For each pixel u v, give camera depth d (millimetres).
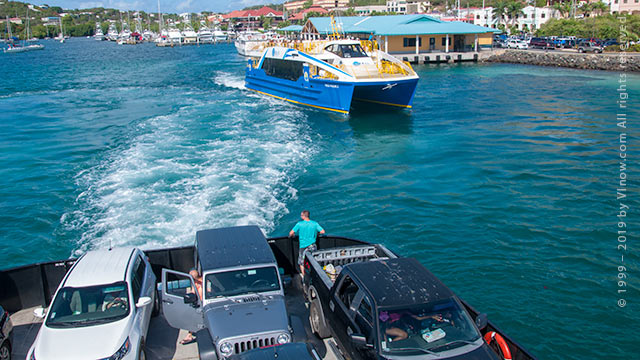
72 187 18594
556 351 9766
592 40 68250
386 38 73688
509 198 17703
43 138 27266
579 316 10828
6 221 15586
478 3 174375
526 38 83938
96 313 7492
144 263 9125
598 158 22422
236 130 28297
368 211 16484
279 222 15234
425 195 18016
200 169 20266
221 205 16234
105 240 13812
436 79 54375
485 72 60156
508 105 36812
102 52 135500
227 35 190375
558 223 15539
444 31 74000
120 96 43906
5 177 20172
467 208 16781
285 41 44281
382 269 7605
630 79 49875
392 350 6355
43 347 6934
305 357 6438
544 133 27516
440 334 6523
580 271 12672
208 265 8320
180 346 8367
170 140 25578
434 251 13820
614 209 16562
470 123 30828
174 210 15781
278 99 41250
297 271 10805
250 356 6492
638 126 28641
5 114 35375
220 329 7371
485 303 11320
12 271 9266
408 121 31891
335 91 33750
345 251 9422
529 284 12094
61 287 7781
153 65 81750
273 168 20703
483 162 22172
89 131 28781
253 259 8508
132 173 19828
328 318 8156
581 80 50062
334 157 23047
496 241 14375
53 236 14398
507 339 6879
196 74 64188
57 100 42125
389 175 20359
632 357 9586
